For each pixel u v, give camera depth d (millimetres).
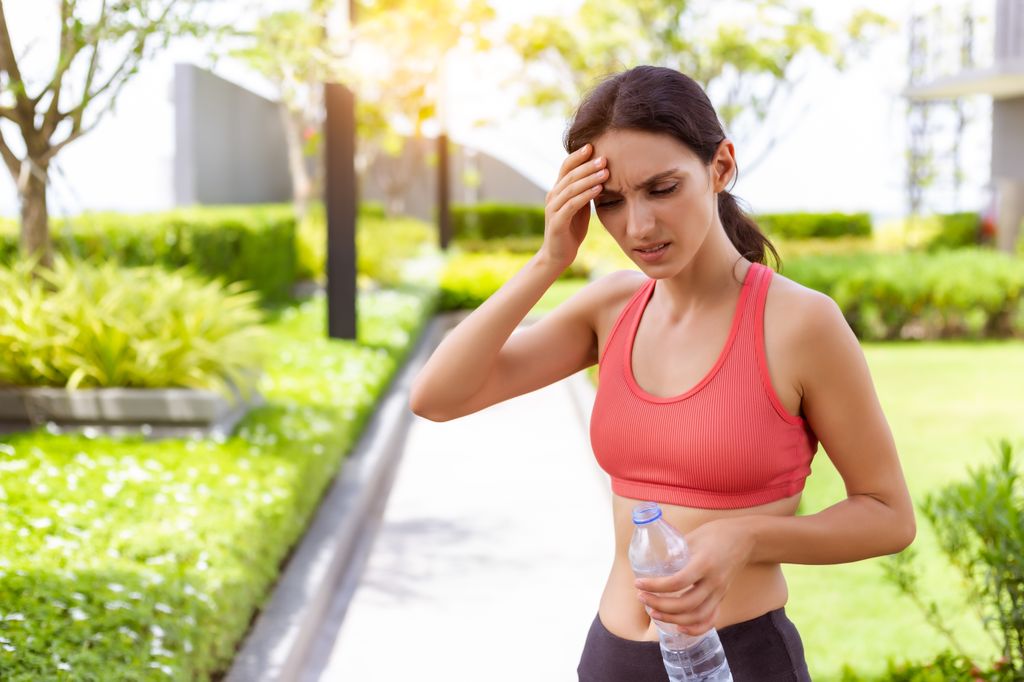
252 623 4168
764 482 1688
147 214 11469
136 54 5324
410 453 8469
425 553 5895
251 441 5543
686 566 1527
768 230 23266
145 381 5738
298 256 15992
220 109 19484
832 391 1672
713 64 19547
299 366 8531
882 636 4176
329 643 4590
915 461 7344
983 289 13992
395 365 10062
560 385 11977
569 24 19641
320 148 17719
